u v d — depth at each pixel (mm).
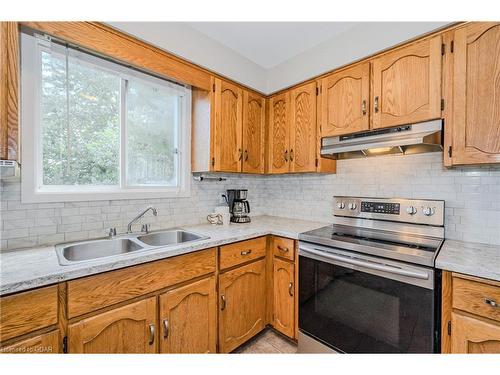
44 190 1396
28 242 1319
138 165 1848
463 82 1325
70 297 1001
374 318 1356
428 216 1616
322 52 1959
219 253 1609
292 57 2186
